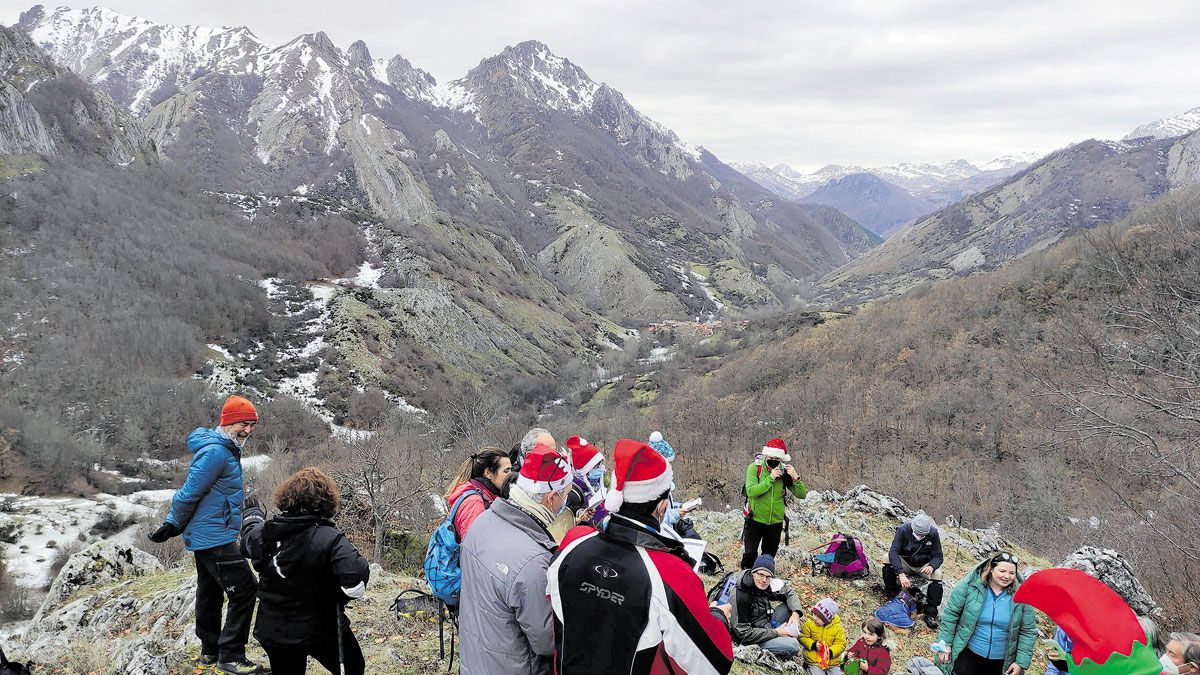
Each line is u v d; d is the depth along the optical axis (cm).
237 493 575
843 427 6134
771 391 8244
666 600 287
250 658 627
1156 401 1187
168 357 9681
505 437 5144
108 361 8975
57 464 6669
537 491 366
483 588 345
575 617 294
